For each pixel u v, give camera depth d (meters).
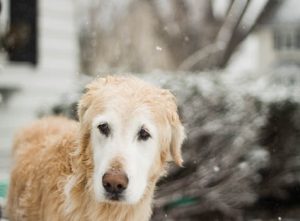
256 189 9.30
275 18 39.84
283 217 9.27
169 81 8.01
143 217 3.64
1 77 11.08
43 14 11.73
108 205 3.50
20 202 3.96
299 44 40.62
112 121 3.36
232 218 8.83
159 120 3.52
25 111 11.59
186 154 7.86
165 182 7.89
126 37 24.11
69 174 3.58
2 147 11.39
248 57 25.48
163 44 20.16
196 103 7.91
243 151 8.38
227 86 8.59
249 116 8.45
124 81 3.62
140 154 3.41
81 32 25.95
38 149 4.08
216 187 8.30
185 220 8.36
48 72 11.84
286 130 9.23
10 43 10.07
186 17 18.34
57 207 3.57
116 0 25.11
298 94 9.23
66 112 8.49
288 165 9.42
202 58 12.62
